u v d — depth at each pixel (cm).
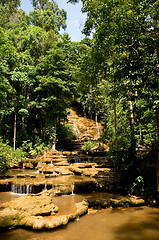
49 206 620
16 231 499
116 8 570
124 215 601
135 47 637
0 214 539
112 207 677
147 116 989
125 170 865
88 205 679
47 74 1766
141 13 557
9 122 1878
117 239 439
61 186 868
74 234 471
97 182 914
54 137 1806
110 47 709
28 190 898
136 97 698
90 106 2928
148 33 589
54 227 505
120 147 1258
